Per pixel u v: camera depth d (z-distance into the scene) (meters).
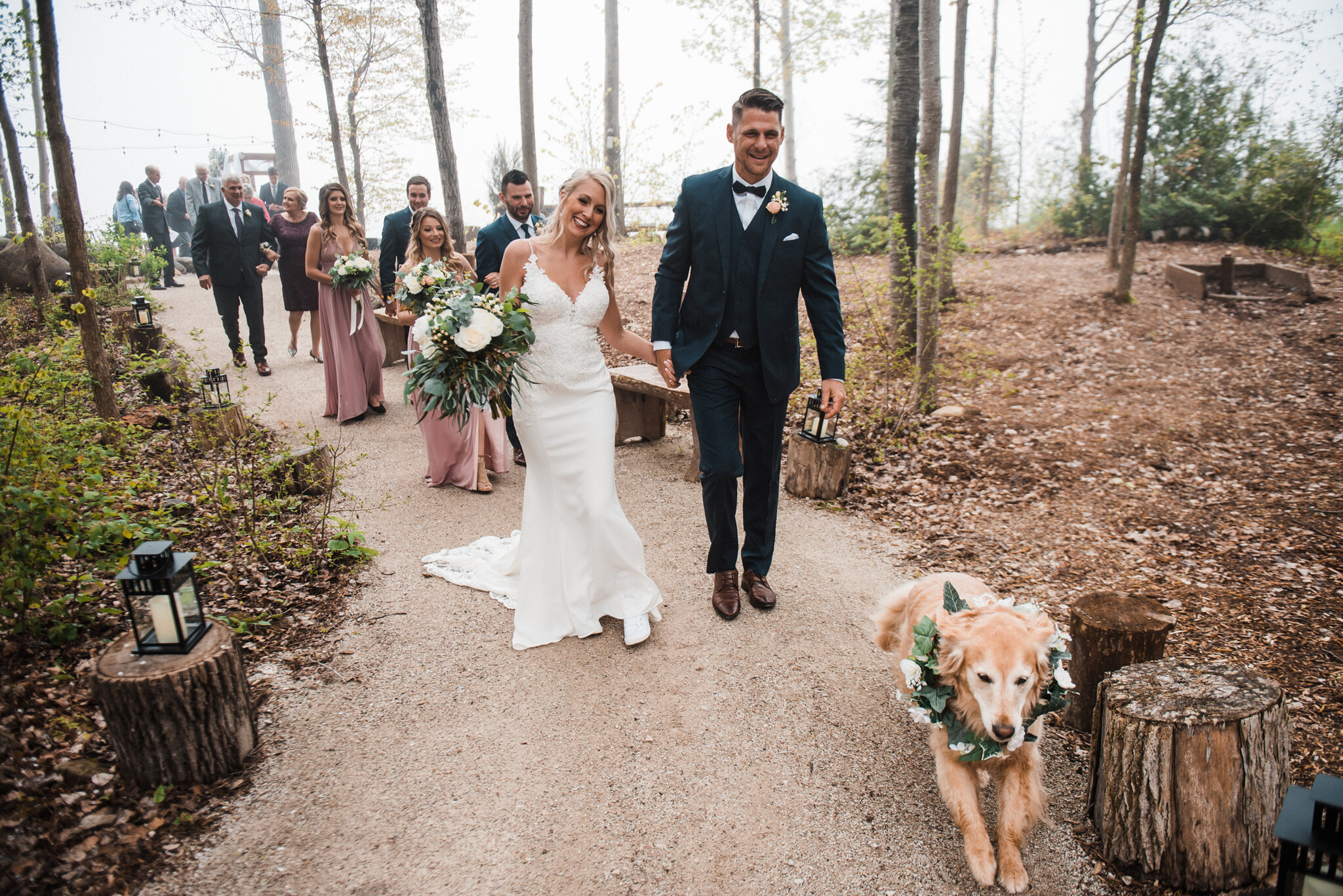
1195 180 13.12
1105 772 2.61
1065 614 4.08
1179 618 4.04
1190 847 2.46
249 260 8.08
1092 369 8.13
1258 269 10.41
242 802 2.69
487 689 3.39
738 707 3.32
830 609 4.13
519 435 3.70
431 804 2.75
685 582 4.37
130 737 2.61
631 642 3.69
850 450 5.63
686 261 3.72
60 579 3.59
